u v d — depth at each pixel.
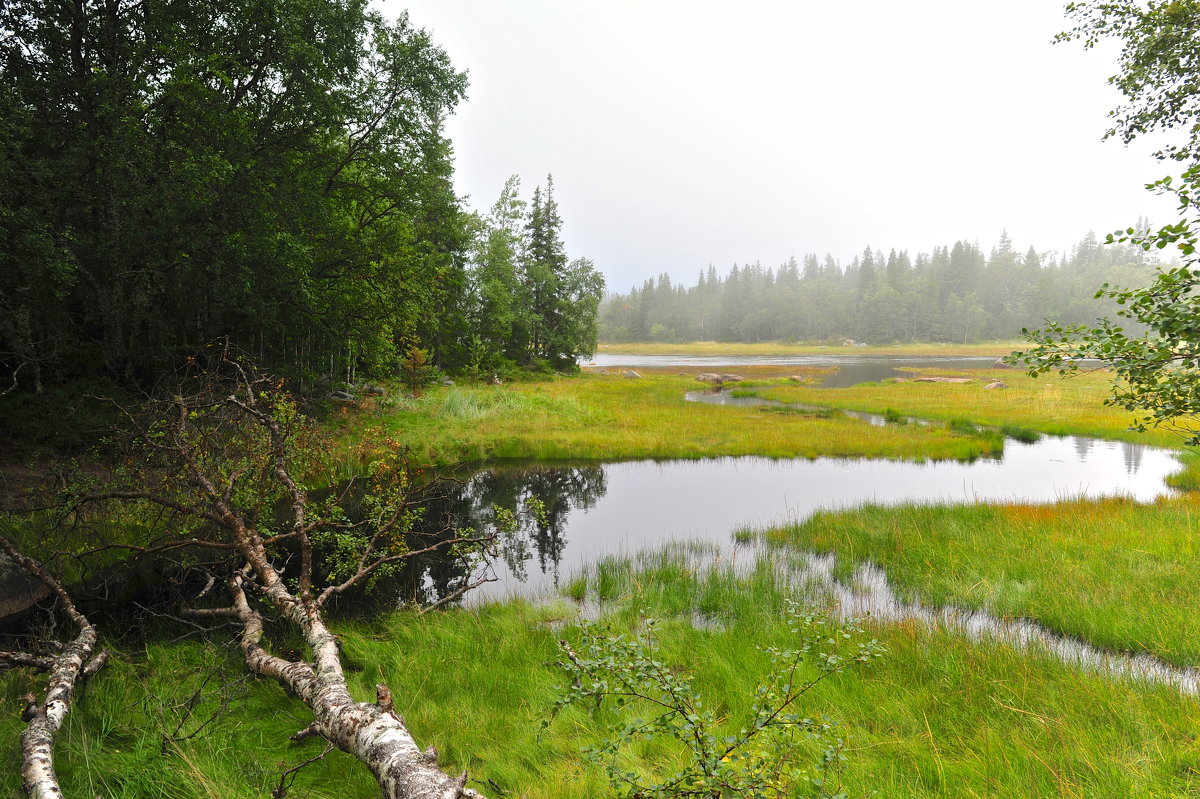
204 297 14.42
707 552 10.38
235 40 14.00
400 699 5.30
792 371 61.88
